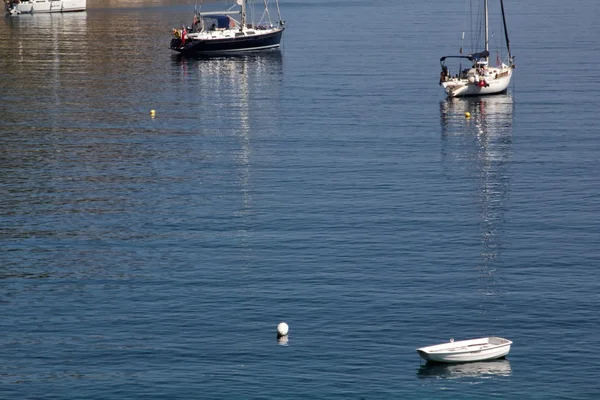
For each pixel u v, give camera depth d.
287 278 104.25
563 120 186.38
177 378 82.62
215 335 90.56
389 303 97.31
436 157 158.38
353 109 199.75
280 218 125.50
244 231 120.50
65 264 109.56
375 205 131.00
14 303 98.19
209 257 111.31
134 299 99.12
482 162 154.75
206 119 190.62
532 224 122.75
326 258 110.25
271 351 87.25
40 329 92.06
